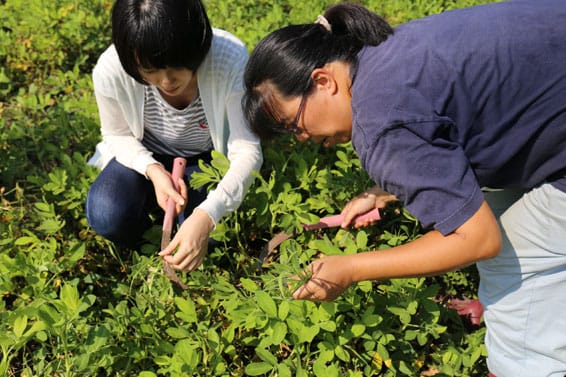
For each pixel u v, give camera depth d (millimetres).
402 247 1778
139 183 2885
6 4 4973
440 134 1645
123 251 3047
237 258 2881
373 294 2461
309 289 1903
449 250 1674
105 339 2229
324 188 2945
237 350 2557
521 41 1676
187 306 2346
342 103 1763
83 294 2695
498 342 2207
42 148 3604
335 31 1815
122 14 2082
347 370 2439
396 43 1699
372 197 2578
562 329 2078
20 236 3000
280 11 4492
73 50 4547
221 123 2646
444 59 1648
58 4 4852
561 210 1891
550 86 1678
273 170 3004
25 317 2127
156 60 2133
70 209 3078
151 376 2188
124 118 2752
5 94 4195
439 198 1625
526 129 1731
